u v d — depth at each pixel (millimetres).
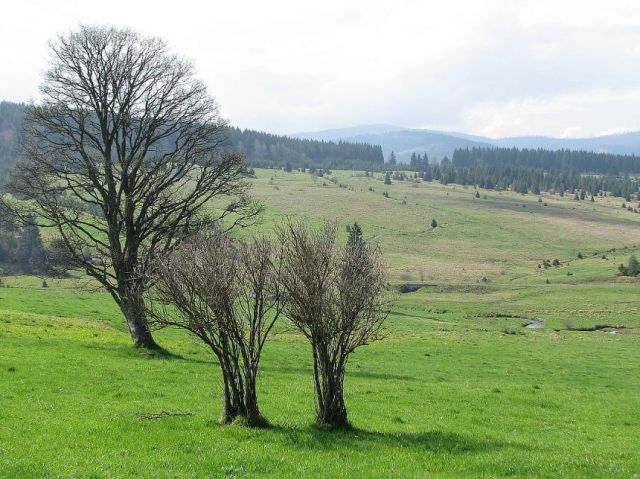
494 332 76062
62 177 34531
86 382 25078
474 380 37250
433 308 110125
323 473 13883
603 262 177500
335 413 18406
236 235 22328
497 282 151625
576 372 43062
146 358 33156
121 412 19969
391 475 13898
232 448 15633
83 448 15383
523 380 38750
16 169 33812
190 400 22906
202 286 16406
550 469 15320
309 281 16828
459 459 16078
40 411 19500
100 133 36219
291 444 16266
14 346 31922
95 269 35000
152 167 36156
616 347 60344
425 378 36375
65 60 33969
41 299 58688
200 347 41125
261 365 35844
